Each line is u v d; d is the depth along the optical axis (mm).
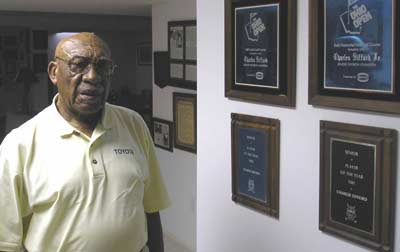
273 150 1702
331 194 1488
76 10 4406
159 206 1575
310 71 1504
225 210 1984
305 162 1583
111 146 1362
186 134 3684
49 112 1365
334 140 1456
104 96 1324
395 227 1326
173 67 3742
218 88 1945
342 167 1441
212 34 1943
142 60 6680
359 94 1356
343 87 1400
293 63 1568
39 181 1290
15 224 1300
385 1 1263
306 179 1587
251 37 1726
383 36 1275
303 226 1621
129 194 1347
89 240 1284
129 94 6461
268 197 1750
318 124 1515
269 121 1703
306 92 1544
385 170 1318
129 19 5355
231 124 1882
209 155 2045
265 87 1687
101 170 1312
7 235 1302
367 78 1330
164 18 3801
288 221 1683
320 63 1467
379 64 1293
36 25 5117
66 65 1275
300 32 1538
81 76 1271
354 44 1355
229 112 1900
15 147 1301
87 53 1270
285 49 1586
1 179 1284
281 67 1610
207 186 2078
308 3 1497
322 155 1501
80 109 1290
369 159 1358
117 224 1312
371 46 1309
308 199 1590
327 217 1512
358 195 1403
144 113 6012
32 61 5844
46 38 5766
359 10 1332
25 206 1324
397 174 1304
